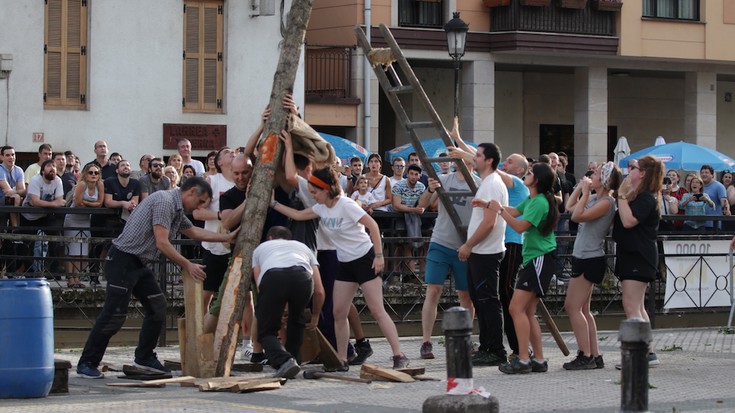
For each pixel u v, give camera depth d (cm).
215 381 1408
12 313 1277
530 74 4394
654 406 1266
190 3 3441
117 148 3372
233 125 3491
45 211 2166
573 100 4459
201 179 1501
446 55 3909
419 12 3909
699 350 1862
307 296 1453
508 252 1686
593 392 1385
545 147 4438
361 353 1689
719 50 4259
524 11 3944
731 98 4709
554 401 1305
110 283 1486
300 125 1548
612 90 4569
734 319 2353
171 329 2064
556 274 2405
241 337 1791
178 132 3425
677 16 4222
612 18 4106
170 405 1241
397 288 2264
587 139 4166
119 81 3362
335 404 1262
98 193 2242
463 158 1645
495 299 1650
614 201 1602
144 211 1483
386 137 4125
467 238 1667
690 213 2698
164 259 1944
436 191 1703
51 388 1336
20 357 1280
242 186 1593
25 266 2188
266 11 3484
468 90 3991
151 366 1520
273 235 1478
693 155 3397
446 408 1062
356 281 1580
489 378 1527
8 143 3250
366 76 3812
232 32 3484
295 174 1541
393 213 2375
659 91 4628
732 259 2303
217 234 1520
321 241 1595
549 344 1961
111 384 1424
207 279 1684
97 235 2234
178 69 3428
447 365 1084
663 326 2327
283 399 1302
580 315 1625
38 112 3281
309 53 3838
